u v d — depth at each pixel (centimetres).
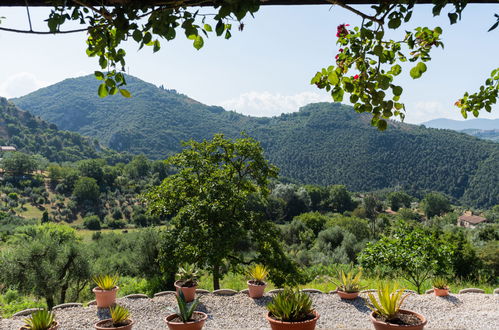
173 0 213
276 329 401
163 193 1266
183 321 480
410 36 277
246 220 1184
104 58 238
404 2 226
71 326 596
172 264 1124
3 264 934
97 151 18038
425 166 15975
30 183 8875
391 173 16188
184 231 1109
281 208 6197
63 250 1002
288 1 226
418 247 883
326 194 8538
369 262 938
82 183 8206
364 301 711
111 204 8156
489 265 1636
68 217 7394
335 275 1547
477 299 727
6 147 13650
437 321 600
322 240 3219
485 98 385
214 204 1107
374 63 290
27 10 211
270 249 1205
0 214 6406
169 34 223
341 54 290
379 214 7662
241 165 1289
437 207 9619
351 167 16775
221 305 700
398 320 391
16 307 894
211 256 1059
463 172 15250
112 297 683
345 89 274
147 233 1423
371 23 241
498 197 13538
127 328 484
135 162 10669
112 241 2705
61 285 970
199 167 1234
